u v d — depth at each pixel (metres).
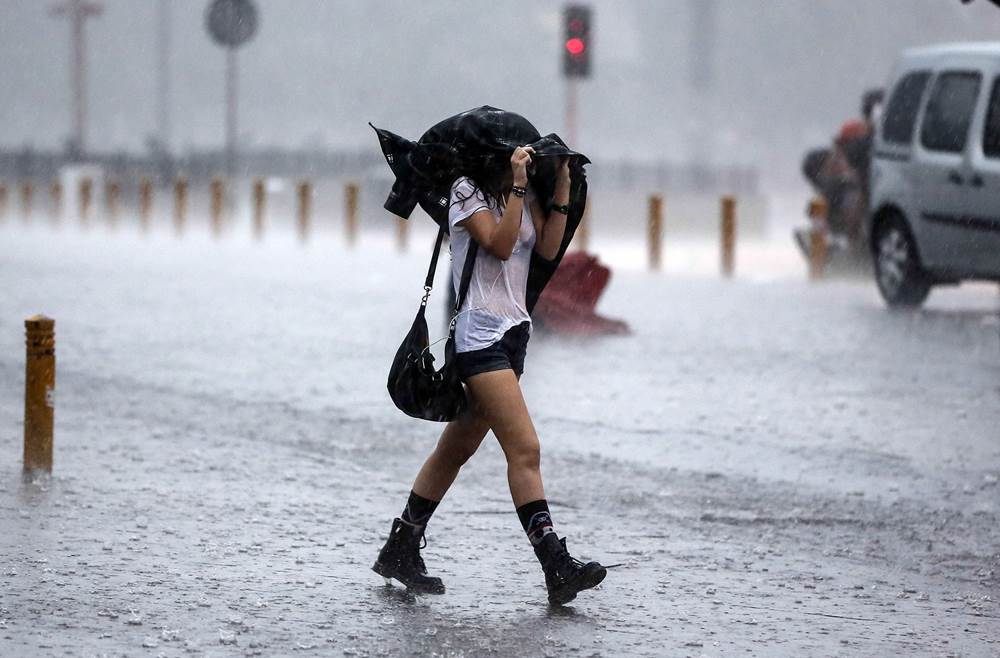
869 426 30.86
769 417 31.78
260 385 35.41
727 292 60.34
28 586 18.22
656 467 26.84
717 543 21.45
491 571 19.64
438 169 17.64
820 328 47.53
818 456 27.91
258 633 16.66
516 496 17.70
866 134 64.38
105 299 55.00
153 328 46.25
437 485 18.41
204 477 25.20
